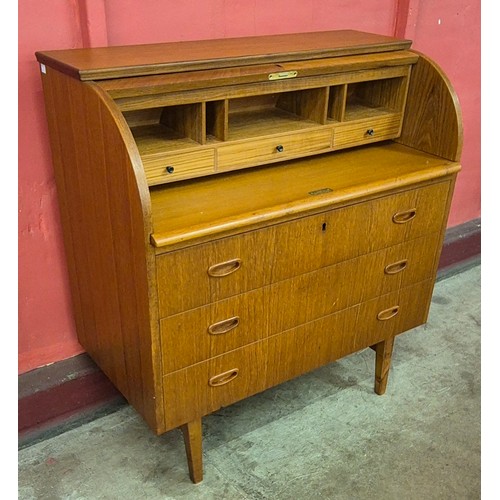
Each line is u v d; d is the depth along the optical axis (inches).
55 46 76.8
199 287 69.4
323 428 95.0
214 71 71.0
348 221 79.6
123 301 72.6
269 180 79.5
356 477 86.3
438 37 120.7
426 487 85.0
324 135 83.8
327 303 84.0
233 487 84.0
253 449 90.4
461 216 148.5
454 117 85.7
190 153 72.6
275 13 95.3
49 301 89.7
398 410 99.4
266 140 78.3
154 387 72.0
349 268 83.7
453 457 90.4
